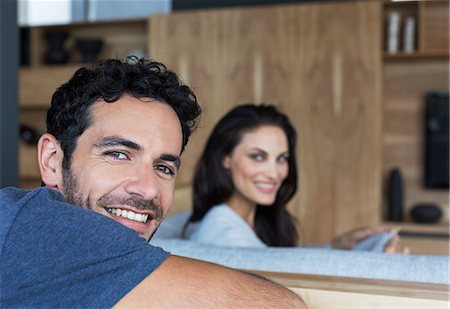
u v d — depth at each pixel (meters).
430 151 4.14
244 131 2.08
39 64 4.98
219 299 0.85
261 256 1.31
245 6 4.35
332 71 3.93
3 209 0.84
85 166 1.00
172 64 4.25
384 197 4.29
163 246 1.42
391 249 2.25
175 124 1.04
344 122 3.91
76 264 0.80
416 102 4.23
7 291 0.79
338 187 3.93
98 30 4.89
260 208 2.26
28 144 4.89
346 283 1.14
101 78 1.01
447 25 4.12
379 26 3.87
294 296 0.92
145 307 0.81
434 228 3.86
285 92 4.02
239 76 4.11
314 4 3.96
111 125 0.99
